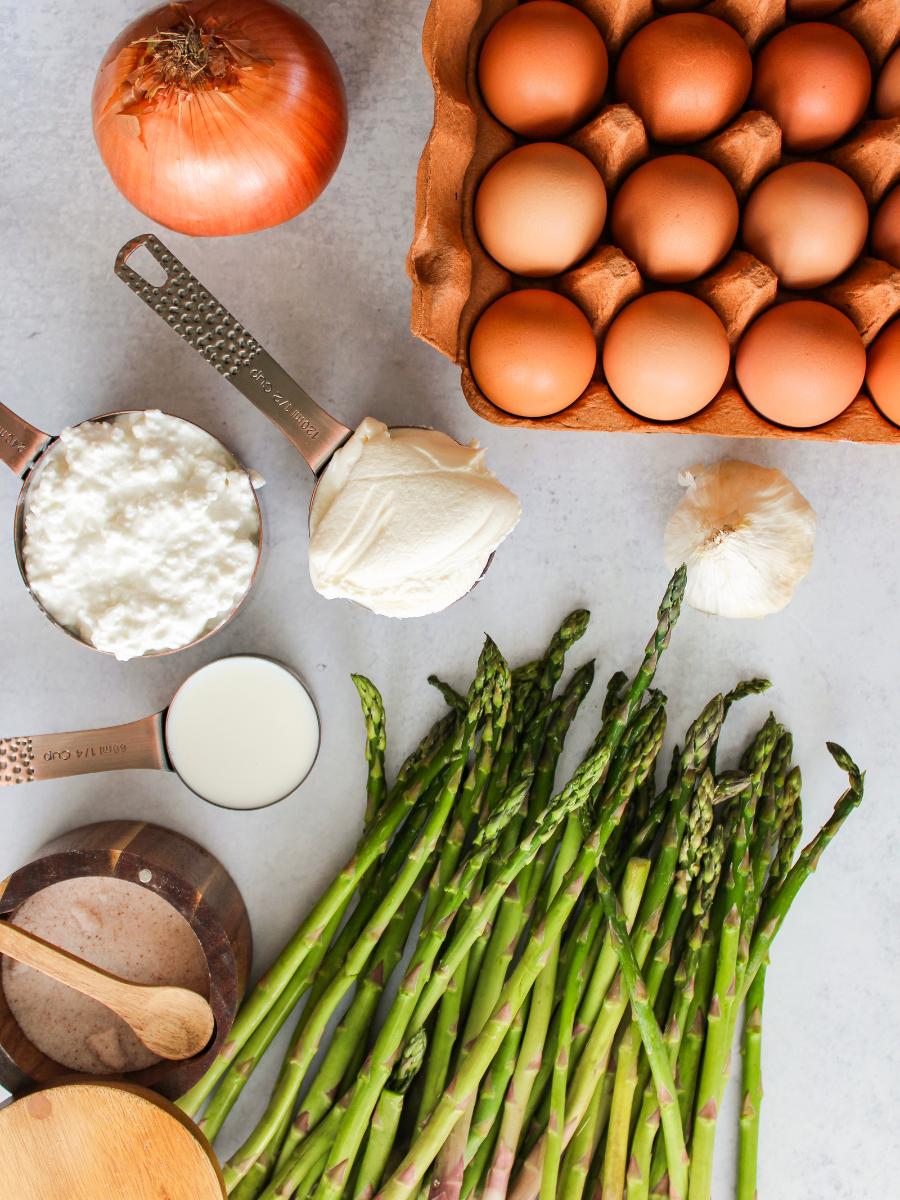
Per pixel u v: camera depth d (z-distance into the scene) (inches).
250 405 42.4
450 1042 40.8
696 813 39.3
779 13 34.1
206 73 32.3
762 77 34.1
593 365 34.3
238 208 36.7
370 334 42.3
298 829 43.5
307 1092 42.9
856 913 43.9
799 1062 44.0
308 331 42.3
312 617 43.1
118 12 41.1
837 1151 43.9
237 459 41.4
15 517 38.6
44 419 42.4
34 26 41.2
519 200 32.3
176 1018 39.0
